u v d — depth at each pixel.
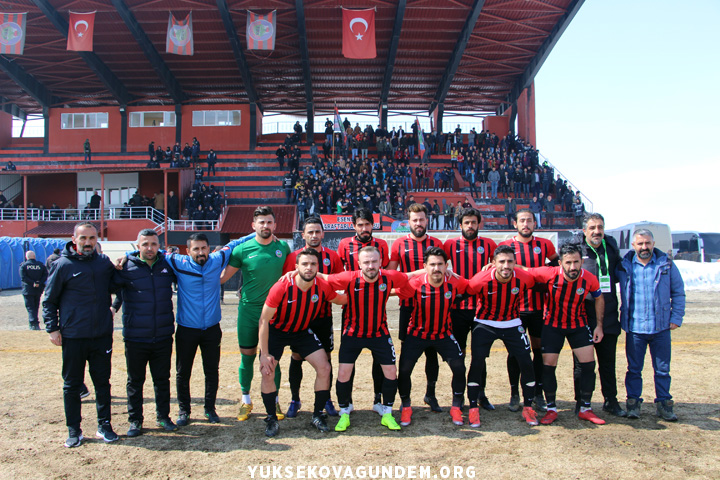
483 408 5.62
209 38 28.86
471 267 5.87
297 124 33.75
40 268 10.91
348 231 22.50
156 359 4.98
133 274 4.84
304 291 4.86
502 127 36.66
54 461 4.26
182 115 34.62
